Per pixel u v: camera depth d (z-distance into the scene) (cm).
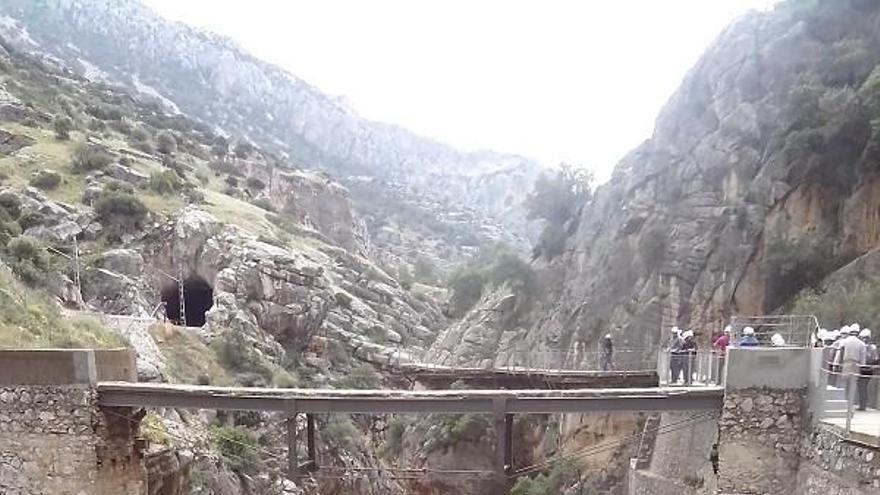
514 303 5472
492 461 4138
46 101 7300
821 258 3062
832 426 1249
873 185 2941
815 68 3547
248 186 8194
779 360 1403
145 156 6756
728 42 4244
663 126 4438
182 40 19438
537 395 1467
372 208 15062
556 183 5841
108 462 1582
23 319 1991
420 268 11106
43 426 1545
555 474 3362
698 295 3666
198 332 4084
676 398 1449
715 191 3916
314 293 5166
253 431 3055
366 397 1495
